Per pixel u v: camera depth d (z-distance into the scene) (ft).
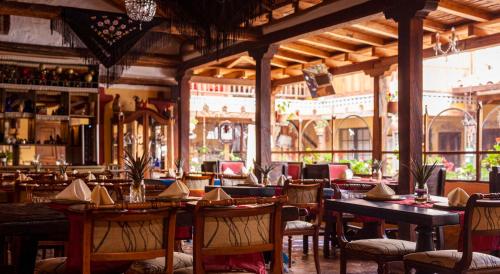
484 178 30.45
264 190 21.18
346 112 52.70
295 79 44.47
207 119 52.90
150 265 10.93
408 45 22.29
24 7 26.68
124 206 9.23
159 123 40.24
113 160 40.55
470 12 27.61
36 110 35.47
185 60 41.34
